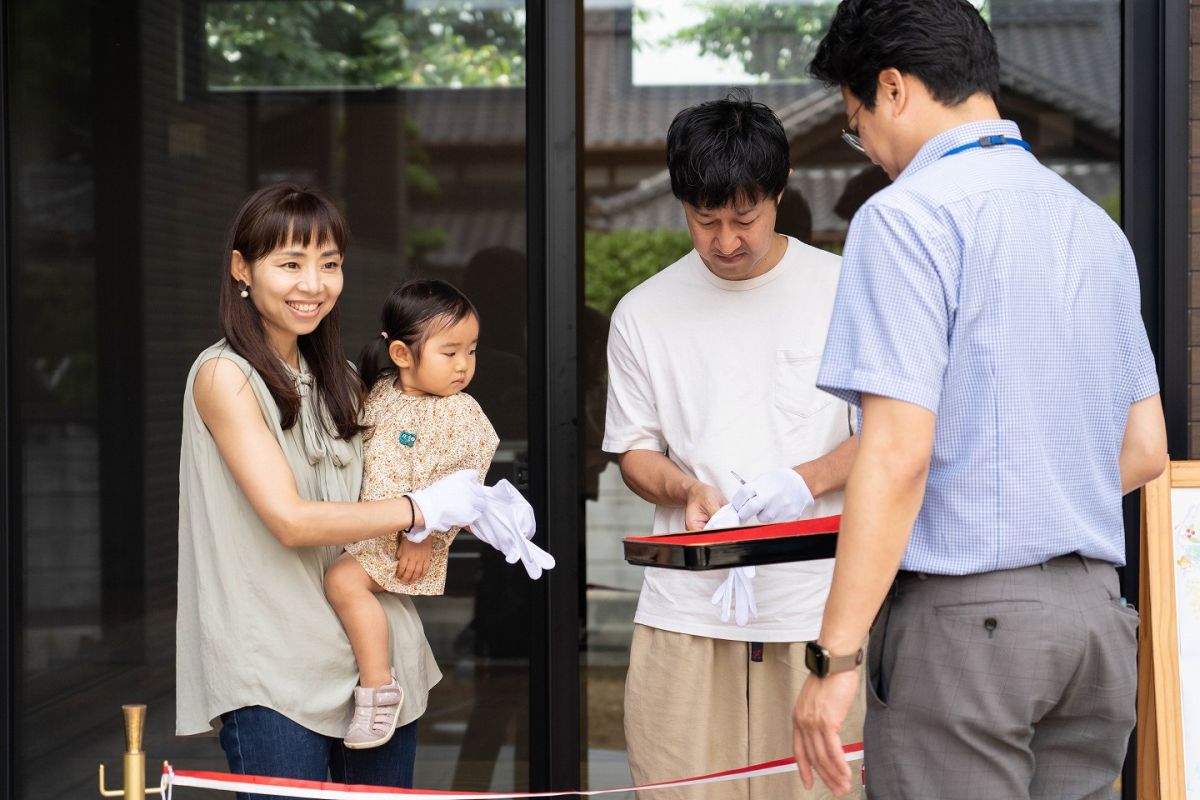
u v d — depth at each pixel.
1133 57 2.80
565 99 2.87
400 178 3.08
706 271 2.41
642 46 3.03
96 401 3.10
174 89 3.08
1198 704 2.44
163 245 3.09
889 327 1.55
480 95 3.06
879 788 1.69
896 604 1.67
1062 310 1.62
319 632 2.01
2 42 2.99
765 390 2.36
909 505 1.54
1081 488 1.65
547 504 2.89
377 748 2.14
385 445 2.14
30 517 3.10
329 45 3.07
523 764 3.04
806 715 1.61
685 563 1.81
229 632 1.96
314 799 1.99
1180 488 2.49
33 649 3.10
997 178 1.63
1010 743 1.61
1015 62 2.97
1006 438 1.58
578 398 2.91
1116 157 2.94
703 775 2.38
